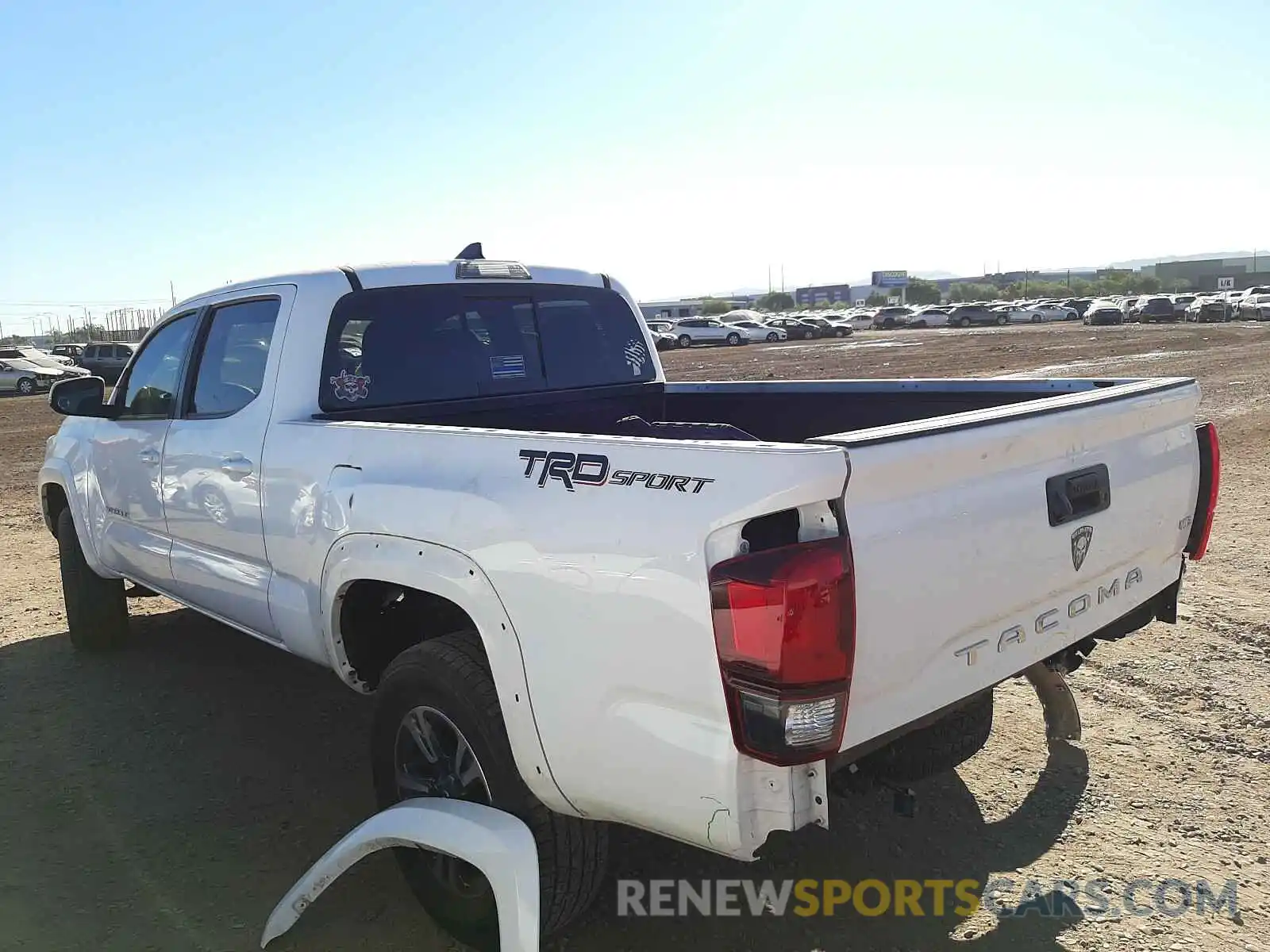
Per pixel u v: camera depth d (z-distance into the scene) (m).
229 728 4.43
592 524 2.36
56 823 3.61
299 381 3.65
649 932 2.97
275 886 3.23
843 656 2.10
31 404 28.48
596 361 4.72
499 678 2.59
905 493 2.24
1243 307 51.00
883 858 3.35
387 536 2.93
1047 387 3.73
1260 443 11.52
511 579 2.54
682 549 2.19
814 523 2.11
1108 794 3.71
